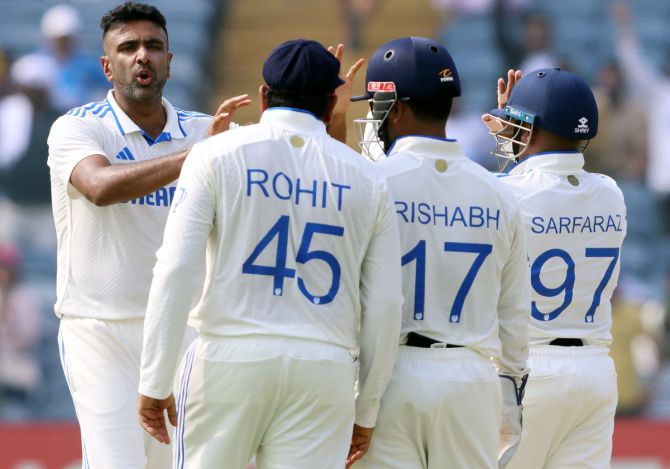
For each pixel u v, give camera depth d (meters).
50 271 38.97
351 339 11.49
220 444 11.16
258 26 44.38
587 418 13.69
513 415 12.52
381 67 12.25
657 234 40.41
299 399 11.11
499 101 15.23
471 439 11.96
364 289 11.49
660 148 41.16
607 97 41.78
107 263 13.86
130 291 13.90
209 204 11.02
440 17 43.88
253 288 11.06
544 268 13.47
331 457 11.27
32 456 30.09
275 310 11.09
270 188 11.11
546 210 13.43
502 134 14.20
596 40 42.75
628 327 37.03
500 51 43.03
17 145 39.88
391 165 12.00
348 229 11.28
